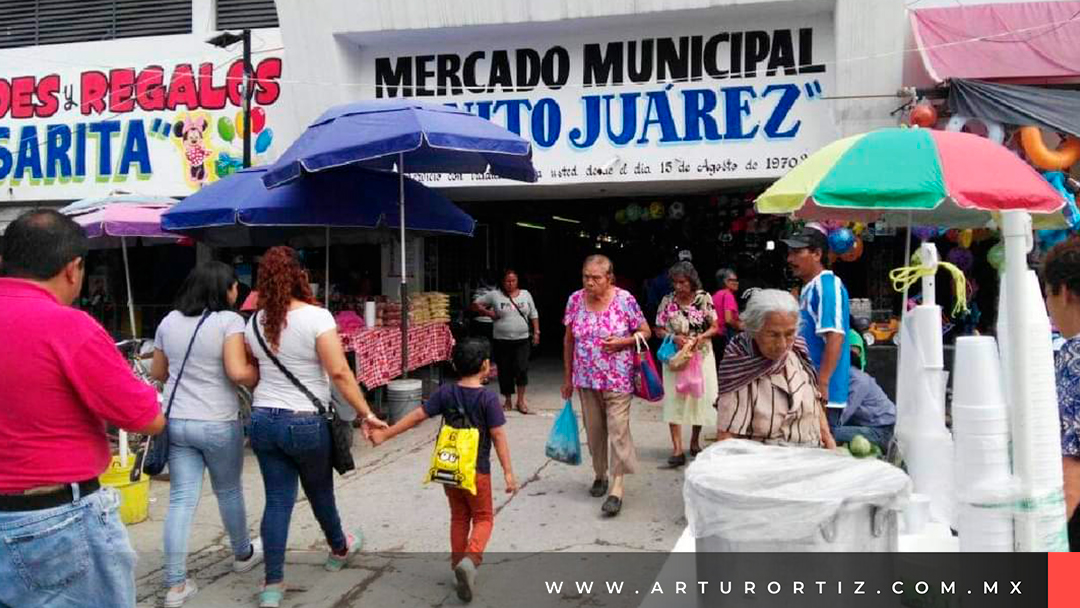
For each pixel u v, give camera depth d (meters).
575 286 16.55
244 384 4.16
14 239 2.68
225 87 11.05
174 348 4.26
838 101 8.87
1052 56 8.10
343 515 5.66
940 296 8.71
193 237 8.70
